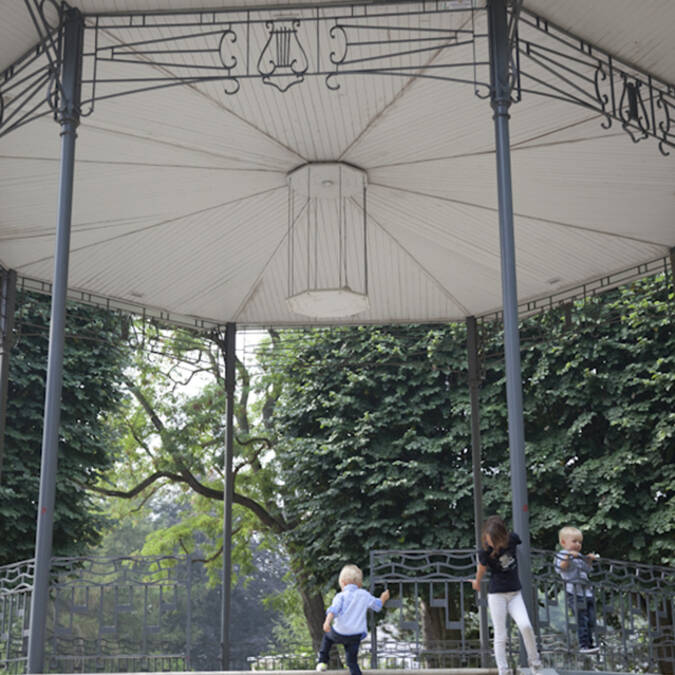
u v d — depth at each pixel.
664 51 7.21
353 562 16.03
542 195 9.77
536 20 6.95
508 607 6.14
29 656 6.02
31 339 15.64
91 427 16.25
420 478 16.16
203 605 32.75
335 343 18.20
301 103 8.03
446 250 11.36
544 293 12.47
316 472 17.05
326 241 11.13
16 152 8.54
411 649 7.07
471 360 13.01
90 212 9.94
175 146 8.75
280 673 6.45
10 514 14.22
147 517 37.19
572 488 14.77
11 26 6.82
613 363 15.45
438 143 8.76
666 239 10.70
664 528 13.70
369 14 6.96
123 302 12.43
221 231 10.73
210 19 6.90
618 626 14.66
